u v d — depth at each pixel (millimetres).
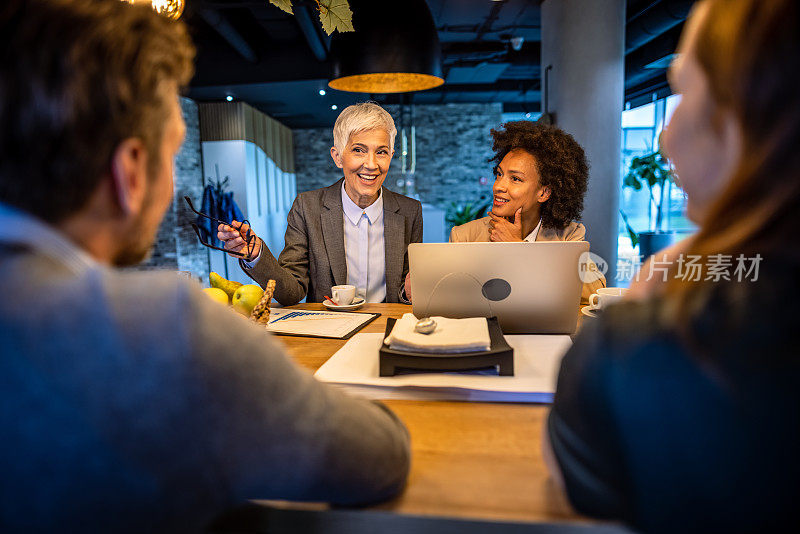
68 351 349
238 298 1224
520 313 1100
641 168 6297
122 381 356
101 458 360
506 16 5473
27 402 349
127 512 377
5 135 356
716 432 336
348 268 1972
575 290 1078
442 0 4965
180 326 369
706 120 379
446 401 806
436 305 1112
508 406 780
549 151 1782
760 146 334
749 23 334
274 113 8375
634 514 384
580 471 421
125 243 451
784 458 325
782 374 320
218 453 389
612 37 3967
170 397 363
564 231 1930
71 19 371
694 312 350
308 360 999
